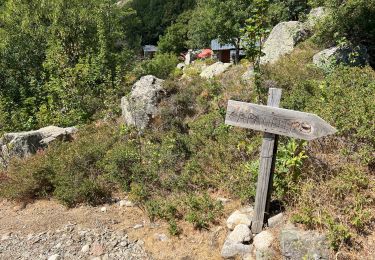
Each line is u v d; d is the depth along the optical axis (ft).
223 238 16.52
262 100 25.86
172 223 17.89
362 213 14.37
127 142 27.48
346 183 15.72
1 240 19.90
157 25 200.34
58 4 57.00
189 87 33.24
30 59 57.11
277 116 14.01
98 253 17.39
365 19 32.27
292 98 24.30
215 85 30.96
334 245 13.41
